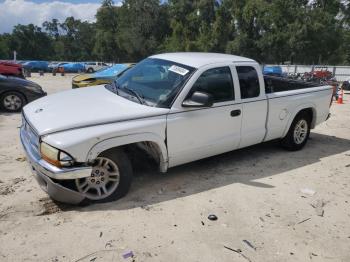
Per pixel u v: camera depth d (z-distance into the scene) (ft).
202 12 221.66
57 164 13.23
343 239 13.29
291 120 21.68
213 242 12.57
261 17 186.19
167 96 16.17
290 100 21.24
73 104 15.97
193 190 16.53
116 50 272.92
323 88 23.97
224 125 17.89
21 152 20.97
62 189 13.62
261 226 13.79
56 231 12.73
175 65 17.60
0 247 11.74
